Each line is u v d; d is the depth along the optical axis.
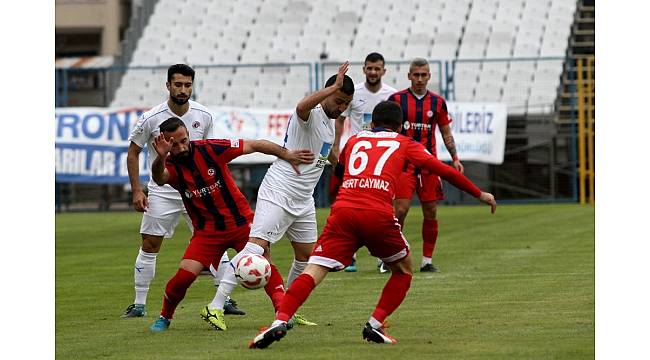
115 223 63.88
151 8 95.38
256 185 74.31
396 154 22.27
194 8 94.06
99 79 88.94
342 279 33.59
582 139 72.06
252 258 23.66
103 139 70.38
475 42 85.00
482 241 45.00
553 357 20.30
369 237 22.02
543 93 79.31
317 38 88.50
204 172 24.20
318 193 73.94
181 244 48.31
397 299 22.28
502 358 20.27
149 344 22.91
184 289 24.56
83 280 35.97
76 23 103.38
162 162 23.41
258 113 68.56
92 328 25.66
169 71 27.06
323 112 25.56
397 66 83.75
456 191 74.50
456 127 69.25
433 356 20.56
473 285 31.16
